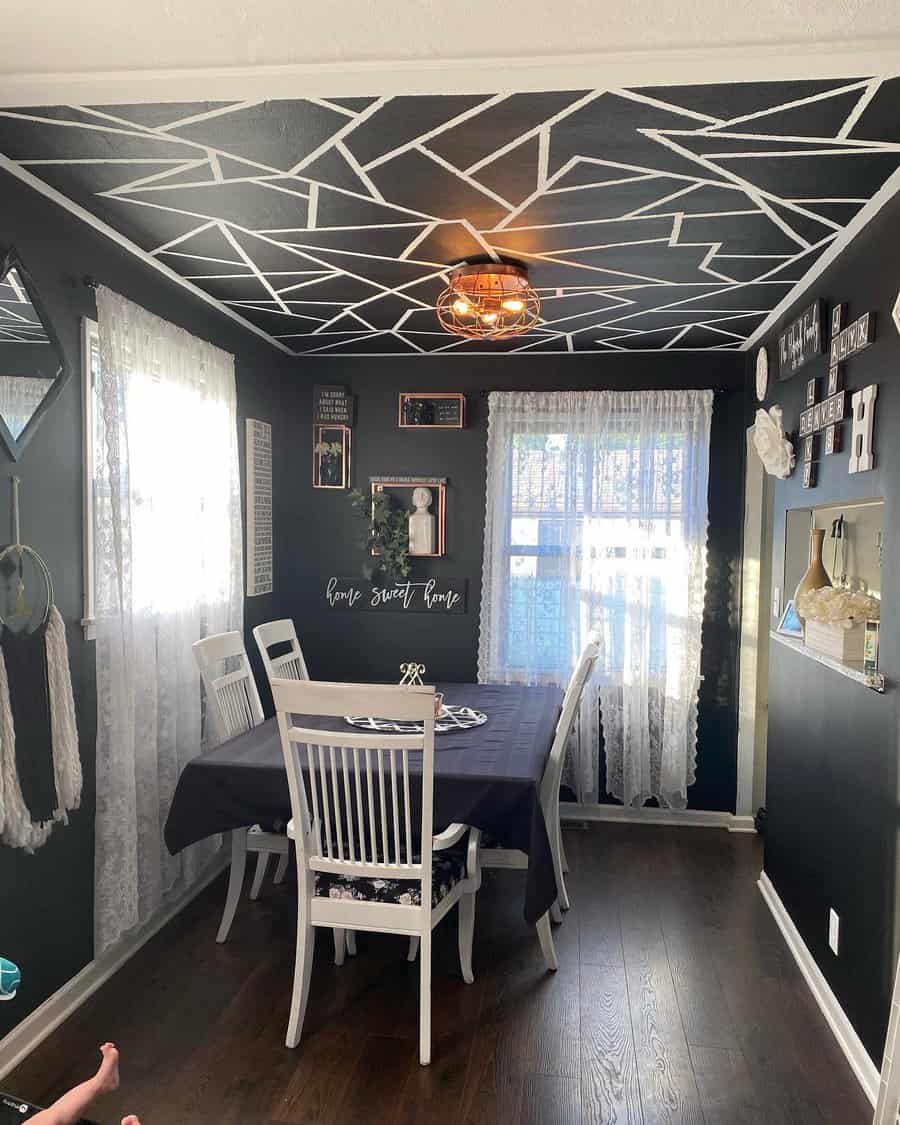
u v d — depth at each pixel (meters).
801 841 3.15
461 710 3.60
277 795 2.80
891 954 2.28
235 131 2.03
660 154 2.13
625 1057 2.54
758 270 3.09
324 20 1.61
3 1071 2.42
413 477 4.70
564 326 3.99
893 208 2.38
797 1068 2.49
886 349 2.41
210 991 2.87
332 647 4.84
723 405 4.52
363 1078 2.43
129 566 2.92
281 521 4.75
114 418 2.79
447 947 3.21
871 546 2.89
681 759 4.46
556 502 4.55
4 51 1.70
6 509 2.40
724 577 4.55
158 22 1.62
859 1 1.52
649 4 1.54
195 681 3.48
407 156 2.16
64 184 2.39
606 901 3.61
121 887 2.89
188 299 3.54
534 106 1.88
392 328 4.12
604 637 4.52
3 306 2.35
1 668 2.32
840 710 2.73
